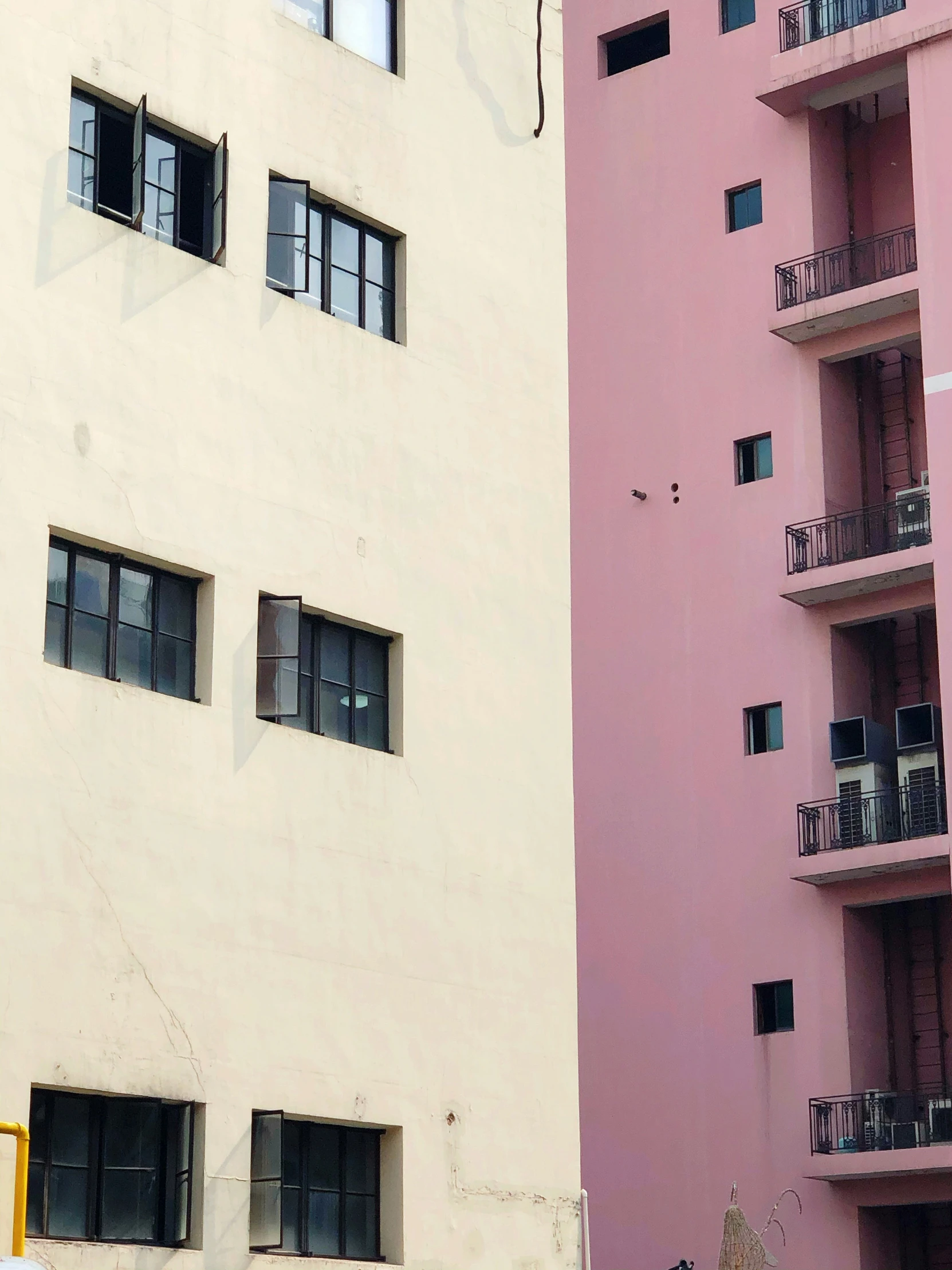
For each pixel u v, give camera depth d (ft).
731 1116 105.81
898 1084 105.50
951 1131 99.91
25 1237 50.26
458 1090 64.03
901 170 118.83
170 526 59.52
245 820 59.67
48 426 56.70
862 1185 101.50
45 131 58.59
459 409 70.59
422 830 65.31
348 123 69.10
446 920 65.26
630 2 127.13
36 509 55.83
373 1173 61.98
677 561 116.26
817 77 113.60
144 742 57.36
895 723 111.75
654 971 110.93
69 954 54.03
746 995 107.24
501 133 75.46
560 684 71.97
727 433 115.85
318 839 61.77
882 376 117.80
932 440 105.40
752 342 116.06
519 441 72.84
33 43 58.85
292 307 65.10
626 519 119.03
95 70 60.64
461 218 72.74
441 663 67.56
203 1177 55.88
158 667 59.36
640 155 124.16
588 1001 112.88
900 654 113.19
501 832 68.13
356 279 68.90
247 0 66.33
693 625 114.62
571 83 128.67
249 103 65.51
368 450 66.69
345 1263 59.11
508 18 77.20
